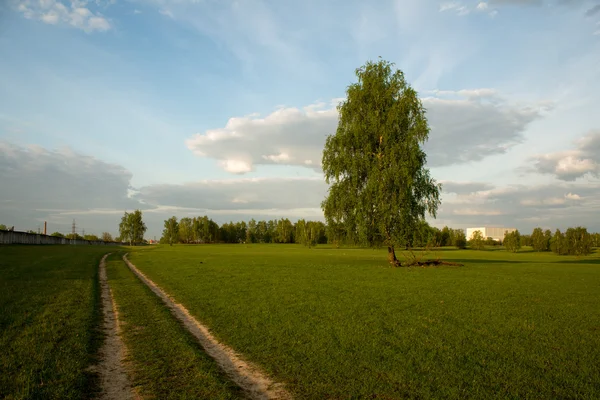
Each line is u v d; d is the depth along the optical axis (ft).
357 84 132.46
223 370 27.73
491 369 28.09
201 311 47.57
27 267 98.73
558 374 27.14
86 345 32.14
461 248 485.97
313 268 118.42
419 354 31.22
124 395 23.12
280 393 23.70
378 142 129.80
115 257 172.04
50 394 22.57
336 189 131.34
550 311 50.47
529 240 513.86
